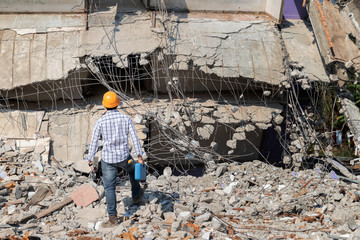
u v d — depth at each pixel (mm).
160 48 14930
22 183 11570
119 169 14875
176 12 16547
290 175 14250
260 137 18406
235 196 12375
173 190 12406
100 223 10172
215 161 15242
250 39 15867
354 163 15430
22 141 13844
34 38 14820
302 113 15773
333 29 15352
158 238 9172
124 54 14617
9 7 15367
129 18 15789
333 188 13062
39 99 15203
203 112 15391
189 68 15211
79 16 15570
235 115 15516
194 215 10734
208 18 16406
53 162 13500
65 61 14406
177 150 15000
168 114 15062
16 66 14289
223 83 16000
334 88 16031
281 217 11430
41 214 10500
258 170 14312
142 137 14617
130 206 11078
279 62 15484
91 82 15797
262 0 17203
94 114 15039
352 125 15148
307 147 15773
